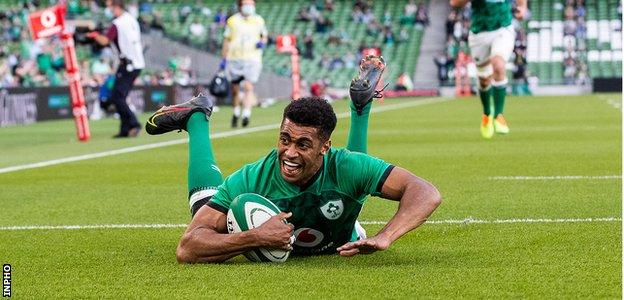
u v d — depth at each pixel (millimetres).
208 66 45688
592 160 13609
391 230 5980
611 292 5383
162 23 54344
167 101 35094
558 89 55562
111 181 11961
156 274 6055
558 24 59188
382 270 6059
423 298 5293
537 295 5340
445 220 8234
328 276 5879
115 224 8445
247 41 22922
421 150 15844
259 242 6125
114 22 19766
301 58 56062
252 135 20203
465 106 36438
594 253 6562
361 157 6258
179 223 8445
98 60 35344
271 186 6262
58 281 5957
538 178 11461
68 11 47688
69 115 30203
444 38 60000
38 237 7785
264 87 45812
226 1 61625
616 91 55344
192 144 6984
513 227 7785
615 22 58688
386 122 24984
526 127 21781
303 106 6004
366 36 58906
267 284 5680
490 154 14859
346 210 6312
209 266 6227
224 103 40406
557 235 7340
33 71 33750
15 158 15562
